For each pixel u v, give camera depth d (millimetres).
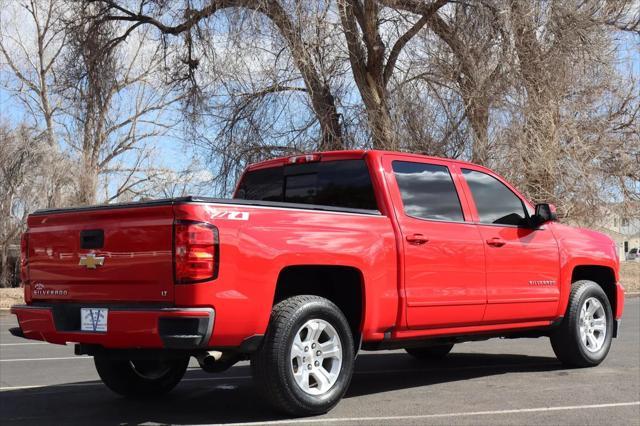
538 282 7840
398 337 6633
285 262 5738
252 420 5812
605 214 20422
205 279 5297
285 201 7473
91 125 23812
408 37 19359
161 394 7121
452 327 7082
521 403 6402
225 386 7594
